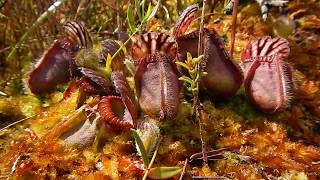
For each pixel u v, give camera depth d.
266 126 0.25
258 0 0.31
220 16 0.31
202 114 0.24
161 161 0.23
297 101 0.26
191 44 0.24
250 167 0.23
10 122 0.26
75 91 0.25
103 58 0.25
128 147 0.23
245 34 0.30
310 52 0.29
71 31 0.26
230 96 0.25
